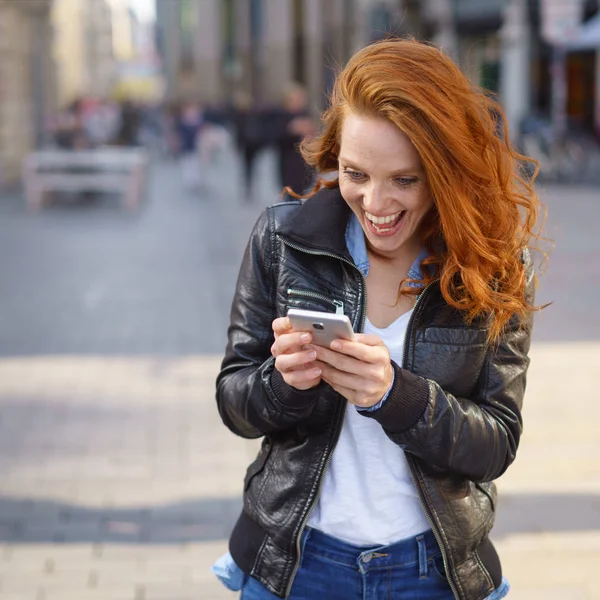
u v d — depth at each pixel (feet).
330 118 5.94
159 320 25.71
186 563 11.98
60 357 21.86
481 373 5.98
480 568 6.09
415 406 5.50
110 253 37.52
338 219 6.03
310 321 5.23
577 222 41.16
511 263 5.87
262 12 173.06
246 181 55.62
